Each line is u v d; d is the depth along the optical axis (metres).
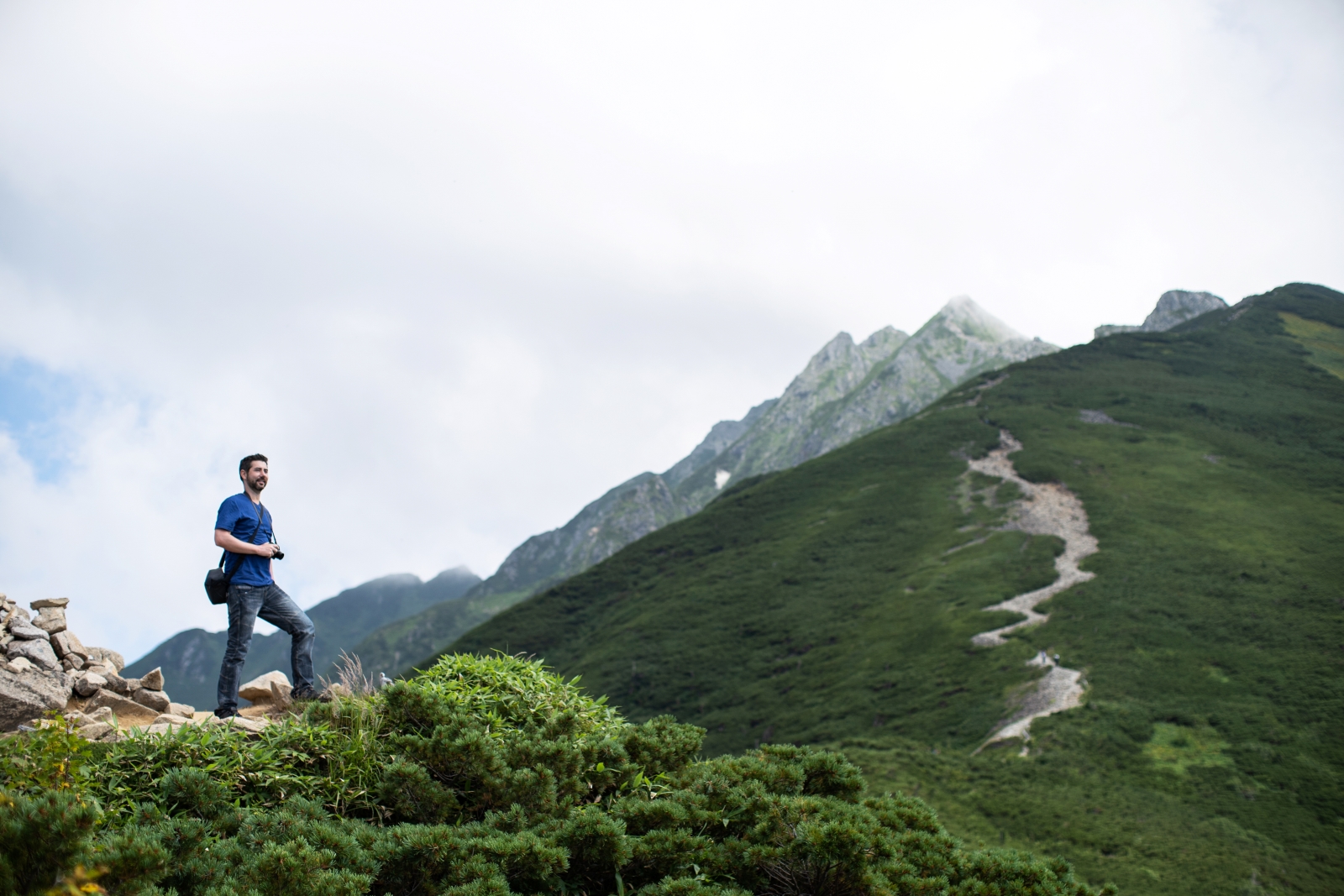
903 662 102.31
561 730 7.76
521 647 149.12
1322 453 149.50
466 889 5.25
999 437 175.62
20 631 8.69
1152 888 49.97
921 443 184.25
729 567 154.62
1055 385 199.62
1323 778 62.34
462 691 8.06
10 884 4.02
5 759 5.35
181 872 4.80
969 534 138.00
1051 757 69.56
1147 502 135.38
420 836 5.55
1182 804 60.81
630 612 150.38
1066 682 84.31
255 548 7.95
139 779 5.89
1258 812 59.03
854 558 142.62
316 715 7.25
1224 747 68.94
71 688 8.49
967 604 113.06
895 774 70.19
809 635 120.81
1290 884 49.69
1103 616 98.94
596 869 6.25
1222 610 96.62
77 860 4.17
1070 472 151.12
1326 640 85.81
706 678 117.19
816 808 7.35
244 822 5.43
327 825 5.58
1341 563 106.62
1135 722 74.25
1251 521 124.81
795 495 180.75
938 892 6.88
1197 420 169.62
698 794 7.61
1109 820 58.72
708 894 5.92
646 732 8.73
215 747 6.36
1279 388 184.88
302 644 8.48
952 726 83.06
